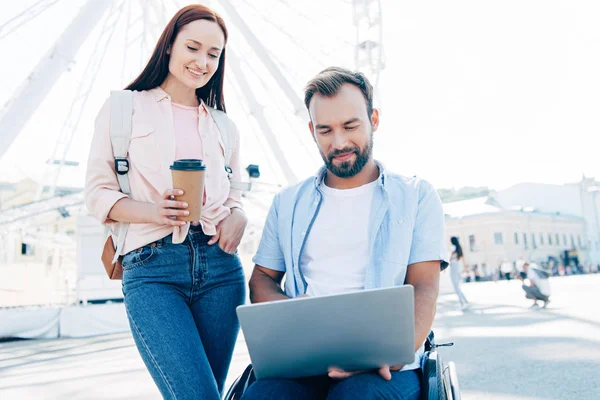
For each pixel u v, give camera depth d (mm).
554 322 6520
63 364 5676
